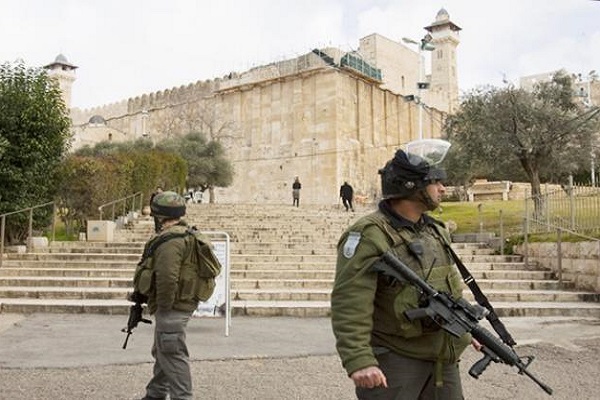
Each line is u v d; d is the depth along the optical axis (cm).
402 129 6244
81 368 685
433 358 293
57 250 1686
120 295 1219
